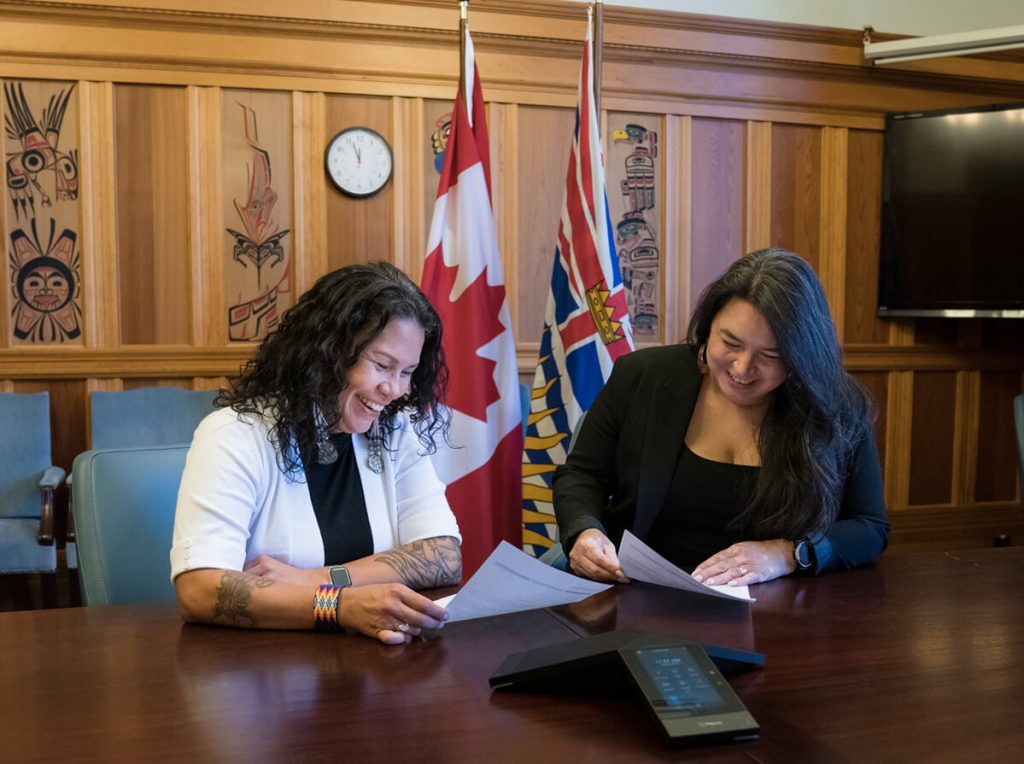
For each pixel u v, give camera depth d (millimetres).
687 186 4941
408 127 4551
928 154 5125
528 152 4711
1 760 961
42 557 3732
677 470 2010
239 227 4406
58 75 4156
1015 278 5004
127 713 1089
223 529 1531
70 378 4277
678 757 972
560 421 3068
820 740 1021
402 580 1625
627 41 4750
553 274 3195
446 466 2883
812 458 1863
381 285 1605
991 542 5602
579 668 1125
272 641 1366
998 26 5430
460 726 1052
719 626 1449
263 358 1676
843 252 5234
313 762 956
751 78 4988
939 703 1134
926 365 5434
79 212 4242
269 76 4375
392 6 4438
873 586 1714
